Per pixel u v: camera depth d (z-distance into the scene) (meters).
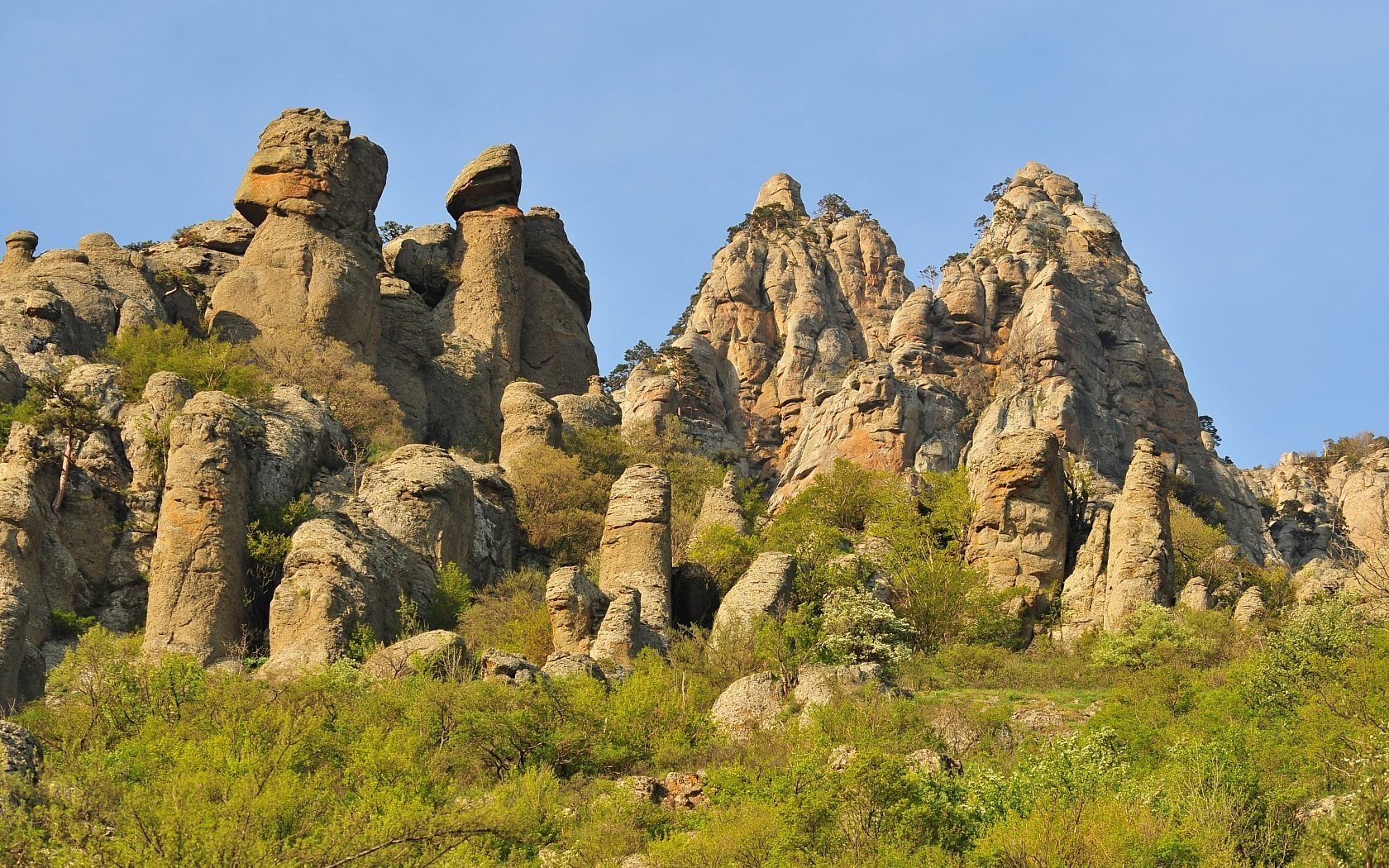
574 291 100.06
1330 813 28.64
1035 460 57.59
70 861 24.05
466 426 85.19
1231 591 59.59
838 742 36.75
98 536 53.75
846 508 66.31
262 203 83.56
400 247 94.56
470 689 38.31
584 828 31.67
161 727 35.28
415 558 54.31
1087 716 41.44
